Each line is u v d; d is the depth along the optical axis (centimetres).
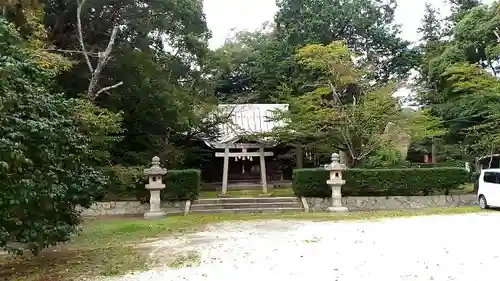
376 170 1695
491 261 664
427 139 2330
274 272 634
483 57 2133
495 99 1889
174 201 1652
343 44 1873
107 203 1623
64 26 1645
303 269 647
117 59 1623
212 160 2461
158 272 655
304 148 2150
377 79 2531
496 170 1525
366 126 1727
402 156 2305
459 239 870
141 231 1131
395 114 1728
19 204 609
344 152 2050
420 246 802
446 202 1725
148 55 1673
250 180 2459
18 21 1145
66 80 1620
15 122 596
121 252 832
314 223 1221
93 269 688
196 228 1172
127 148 1856
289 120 1912
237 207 1639
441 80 2292
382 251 763
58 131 684
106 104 1695
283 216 1438
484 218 1245
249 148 2014
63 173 727
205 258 752
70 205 780
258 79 3028
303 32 2830
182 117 1750
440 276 582
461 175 1716
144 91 1672
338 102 1773
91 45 1631
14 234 641
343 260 700
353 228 1084
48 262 757
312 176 1692
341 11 2819
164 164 1905
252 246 858
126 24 1691
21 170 612
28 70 675
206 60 2084
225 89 3344
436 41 3075
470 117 2167
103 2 1587
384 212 1512
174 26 1789
